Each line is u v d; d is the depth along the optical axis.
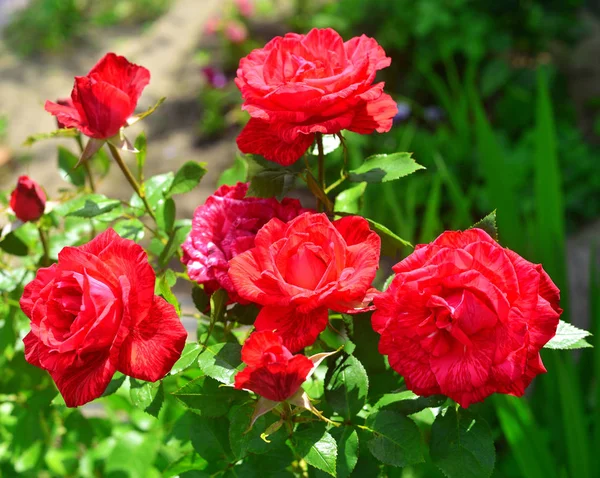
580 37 3.03
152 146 2.96
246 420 0.71
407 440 0.70
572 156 2.60
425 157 2.52
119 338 0.66
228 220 0.74
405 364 0.66
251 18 3.77
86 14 4.57
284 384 0.65
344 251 0.67
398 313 0.65
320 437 0.69
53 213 0.92
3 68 3.99
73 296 0.67
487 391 0.65
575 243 2.34
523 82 2.91
